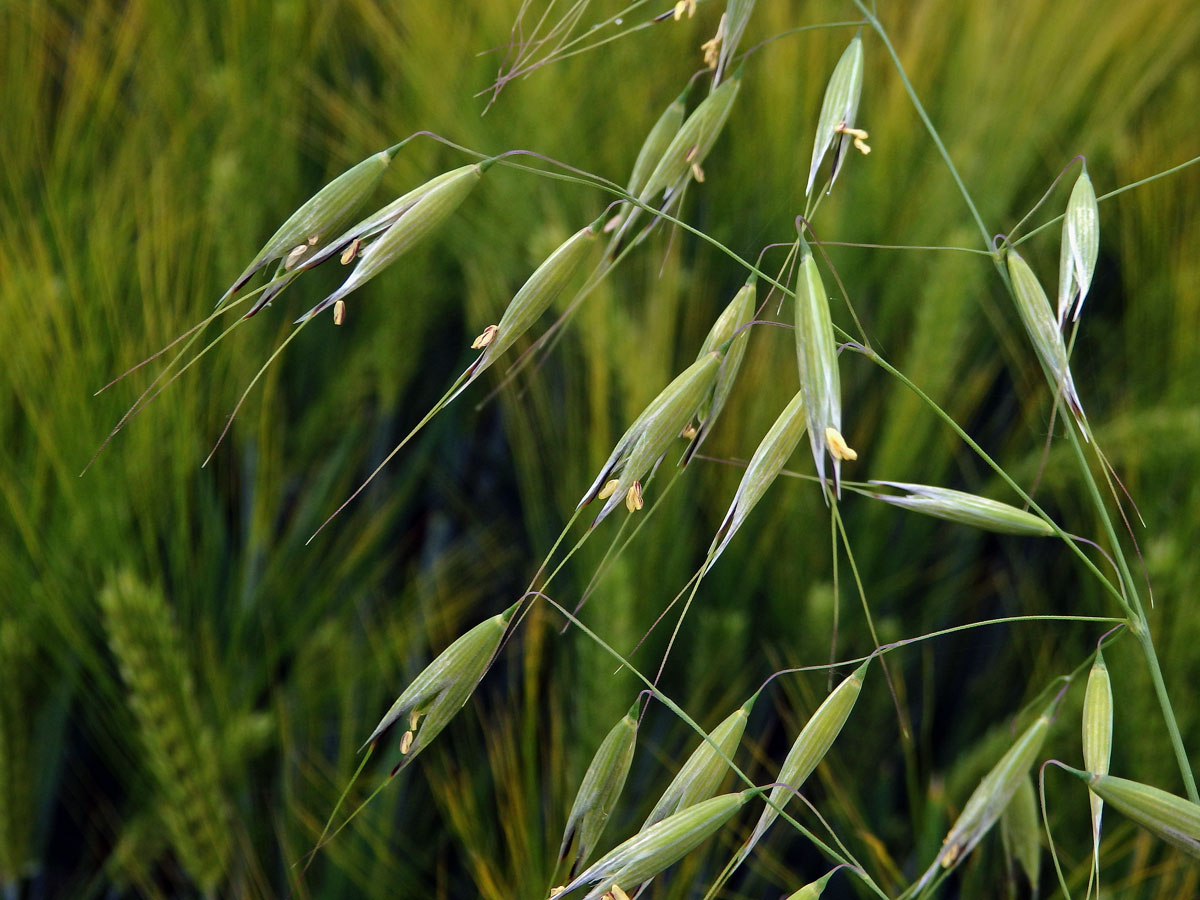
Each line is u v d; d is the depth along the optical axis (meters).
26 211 0.47
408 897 0.46
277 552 0.48
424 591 0.48
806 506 0.46
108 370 0.46
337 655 0.47
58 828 0.49
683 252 0.50
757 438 0.46
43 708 0.47
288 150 0.51
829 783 0.46
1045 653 0.47
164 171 0.48
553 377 0.50
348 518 0.50
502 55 0.51
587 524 0.45
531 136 0.50
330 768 0.47
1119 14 0.57
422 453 0.51
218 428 0.48
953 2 0.55
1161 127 0.57
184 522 0.46
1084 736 0.38
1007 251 0.38
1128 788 0.37
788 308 0.48
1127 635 0.45
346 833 0.46
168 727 0.44
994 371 0.52
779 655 0.47
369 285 0.49
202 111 0.50
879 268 0.49
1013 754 0.39
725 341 0.39
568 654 0.47
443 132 0.51
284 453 0.50
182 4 0.52
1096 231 0.38
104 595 0.44
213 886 0.46
